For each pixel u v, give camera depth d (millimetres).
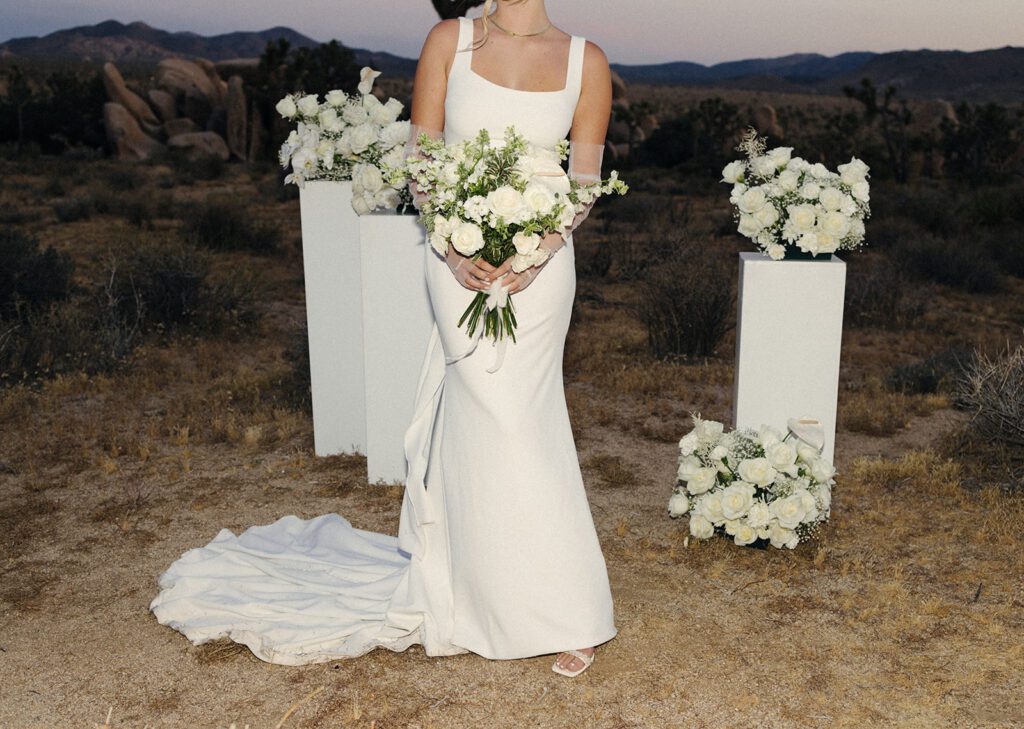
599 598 3818
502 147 3465
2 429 7164
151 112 44594
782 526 4844
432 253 3781
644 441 7082
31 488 5879
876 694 3629
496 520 3697
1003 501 5652
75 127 44062
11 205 23688
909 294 13156
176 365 9359
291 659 3822
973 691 3652
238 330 10992
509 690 3643
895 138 40938
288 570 4516
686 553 4965
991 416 6336
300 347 8953
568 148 3594
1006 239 19500
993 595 4480
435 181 3457
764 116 51469
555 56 3553
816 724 3434
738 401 5383
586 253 17172
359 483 5984
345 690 3631
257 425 7223
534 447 3693
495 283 3506
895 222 21891
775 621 4230
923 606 4336
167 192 29359
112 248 16812
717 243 19531
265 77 41062
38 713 3469
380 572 4496
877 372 9758
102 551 4969
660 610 4328
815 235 5047
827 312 5164
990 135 40281
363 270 5602
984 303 14344
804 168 5238
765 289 5172
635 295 14023
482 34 3539
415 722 3424
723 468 5016
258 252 17906
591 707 3529
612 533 5266
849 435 7332
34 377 8656
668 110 92625
